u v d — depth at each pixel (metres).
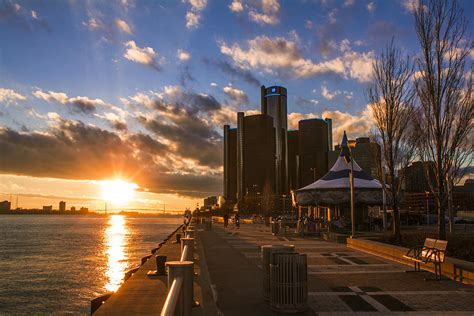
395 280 10.27
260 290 9.08
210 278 10.59
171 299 3.24
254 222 65.25
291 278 7.12
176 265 5.14
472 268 9.60
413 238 17.50
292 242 23.25
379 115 19.58
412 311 7.22
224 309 7.40
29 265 41.47
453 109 14.63
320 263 13.58
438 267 10.94
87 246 66.19
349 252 17.20
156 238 89.75
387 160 19.27
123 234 107.50
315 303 7.84
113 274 35.56
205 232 35.34
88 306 23.98
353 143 21.56
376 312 7.17
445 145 14.66
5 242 74.94
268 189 125.50
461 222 50.09
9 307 23.48
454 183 15.28
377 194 29.58
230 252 17.55
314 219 38.56
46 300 25.31
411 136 19.00
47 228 149.25
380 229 33.78
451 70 14.66
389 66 19.36
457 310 7.27
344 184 30.27
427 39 14.90
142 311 6.50
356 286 9.51
